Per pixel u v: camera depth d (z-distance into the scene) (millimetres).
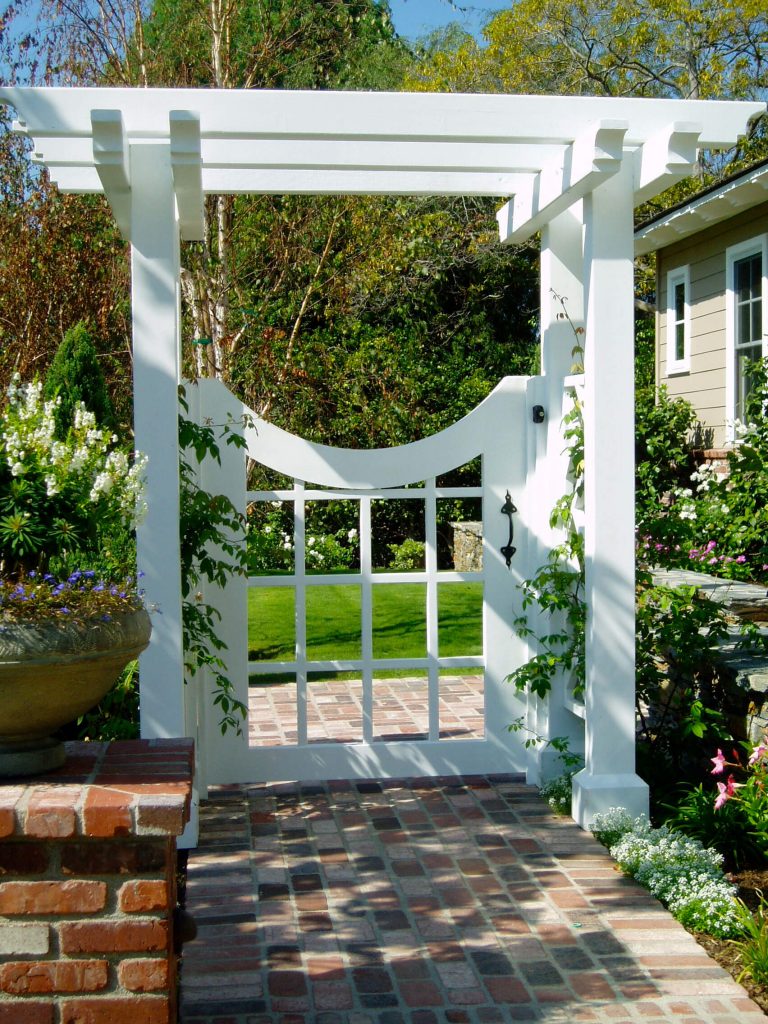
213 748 4984
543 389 5055
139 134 4004
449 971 3117
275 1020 2824
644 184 4113
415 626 8758
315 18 10773
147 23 9852
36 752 2324
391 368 13344
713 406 10969
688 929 3426
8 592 2170
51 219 9758
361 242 11508
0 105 9703
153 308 4059
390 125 3982
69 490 2418
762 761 3877
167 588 4090
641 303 18094
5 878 2145
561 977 3084
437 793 4887
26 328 9672
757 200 9523
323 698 6656
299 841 4234
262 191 4770
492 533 5176
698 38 18656
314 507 13242
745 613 5488
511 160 4453
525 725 5188
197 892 3707
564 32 18734
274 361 10812
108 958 2170
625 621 4297
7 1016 2156
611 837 4133
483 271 16750
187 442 4395
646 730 4996
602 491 4262
